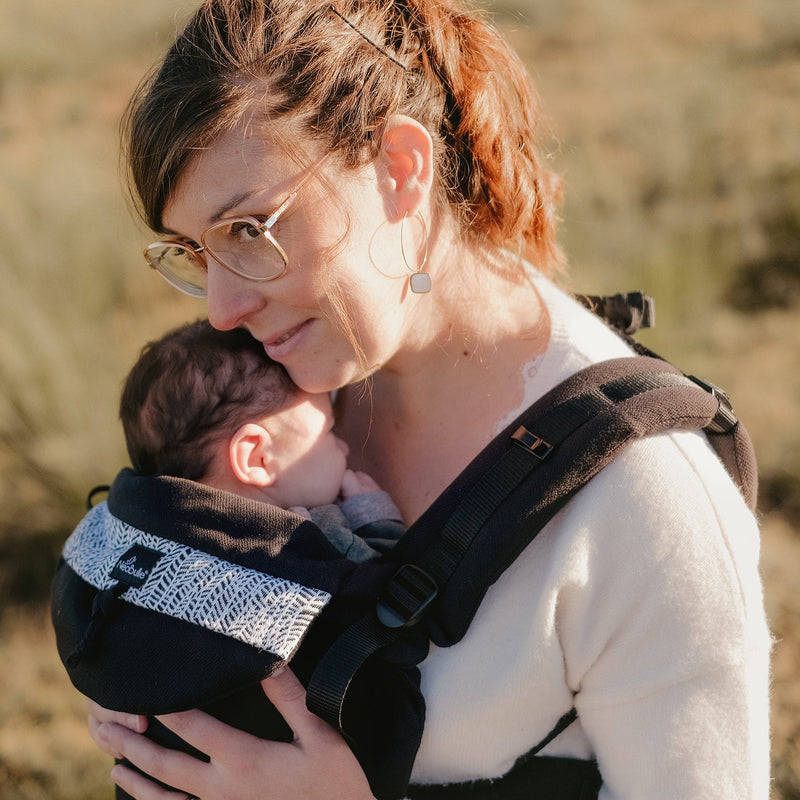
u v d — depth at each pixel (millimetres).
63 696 3330
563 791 1289
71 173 7289
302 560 1320
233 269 1261
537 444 1208
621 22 10969
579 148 7090
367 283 1271
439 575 1223
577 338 1365
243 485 1559
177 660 1305
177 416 1558
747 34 9977
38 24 12953
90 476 4020
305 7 1238
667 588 1159
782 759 2721
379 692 1261
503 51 1460
